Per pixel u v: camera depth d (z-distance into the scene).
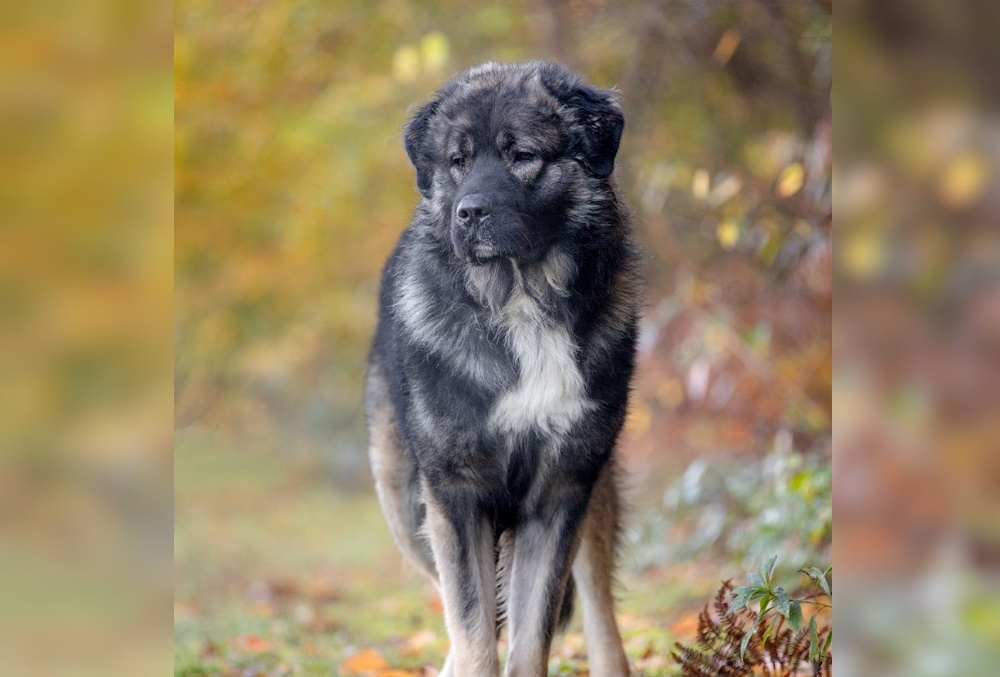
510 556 9.12
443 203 9.04
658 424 18.05
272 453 26.84
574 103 8.90
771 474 13.30
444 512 8.71
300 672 11.05
